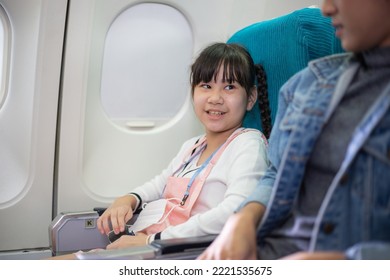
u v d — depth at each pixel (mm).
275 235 1026
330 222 855
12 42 1919
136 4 2008
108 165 2141
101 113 2088
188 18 2084
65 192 2059
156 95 2158
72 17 1914
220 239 917
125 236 1417
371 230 825
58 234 1655
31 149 1996
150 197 1731
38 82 1934
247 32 1698
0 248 2029
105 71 2059
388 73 899
